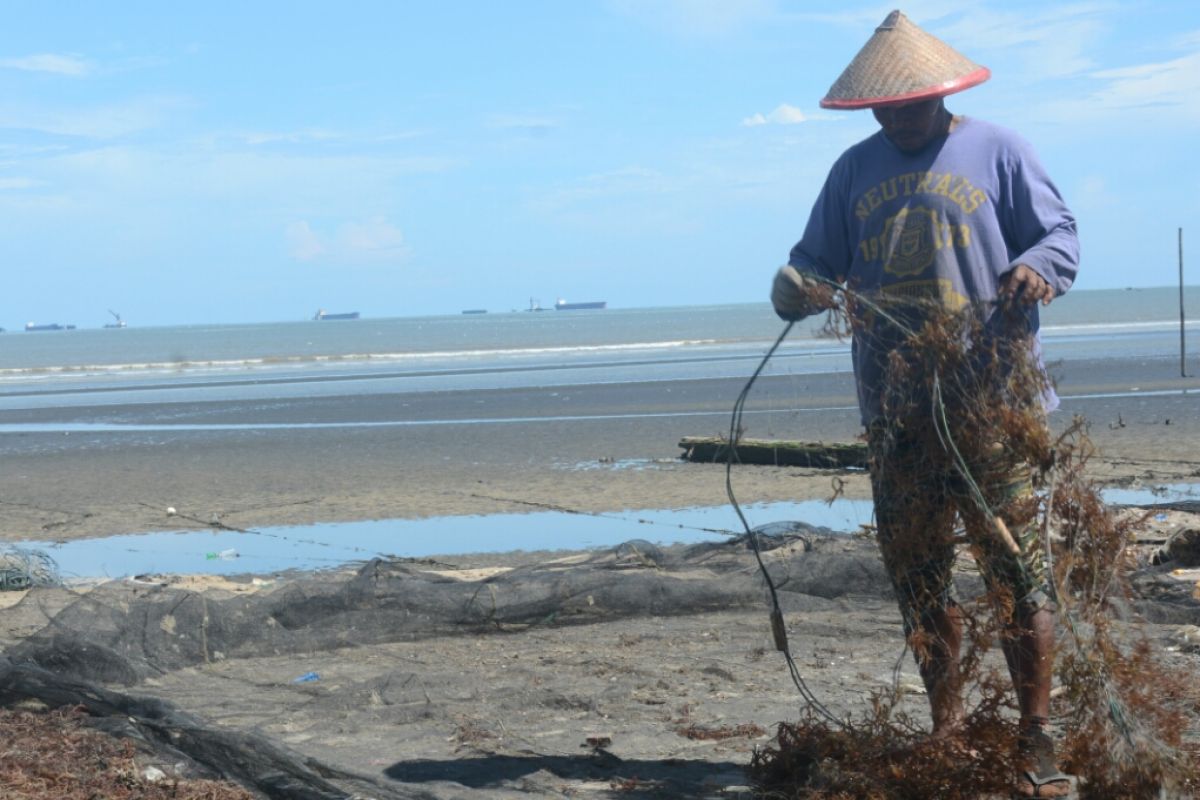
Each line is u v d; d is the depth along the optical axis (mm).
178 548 11188
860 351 3732
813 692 4887
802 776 3623
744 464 15836
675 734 4395
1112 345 49125
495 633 6289
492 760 4117
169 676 5574
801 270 3795
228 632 5945
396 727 4613
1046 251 3531
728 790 3729
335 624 6160
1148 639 3662
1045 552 3430
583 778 3922
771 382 32062
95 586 7961
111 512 13578
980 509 3436
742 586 6582
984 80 3643
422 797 3596
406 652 5941
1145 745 3229
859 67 3719
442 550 10633
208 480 16125
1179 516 8859
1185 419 18719
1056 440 3479
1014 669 3512
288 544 11219
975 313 3498
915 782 3389
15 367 63031
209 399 32906
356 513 13047
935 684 3553
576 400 28109
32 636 5555
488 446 18953
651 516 12211
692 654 5660
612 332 108750
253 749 3922
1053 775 3396
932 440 3502
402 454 18359
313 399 31312
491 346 80062
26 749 4043
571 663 5539
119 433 23594
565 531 11539
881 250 3721
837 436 18656
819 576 6738
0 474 17531
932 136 3715
